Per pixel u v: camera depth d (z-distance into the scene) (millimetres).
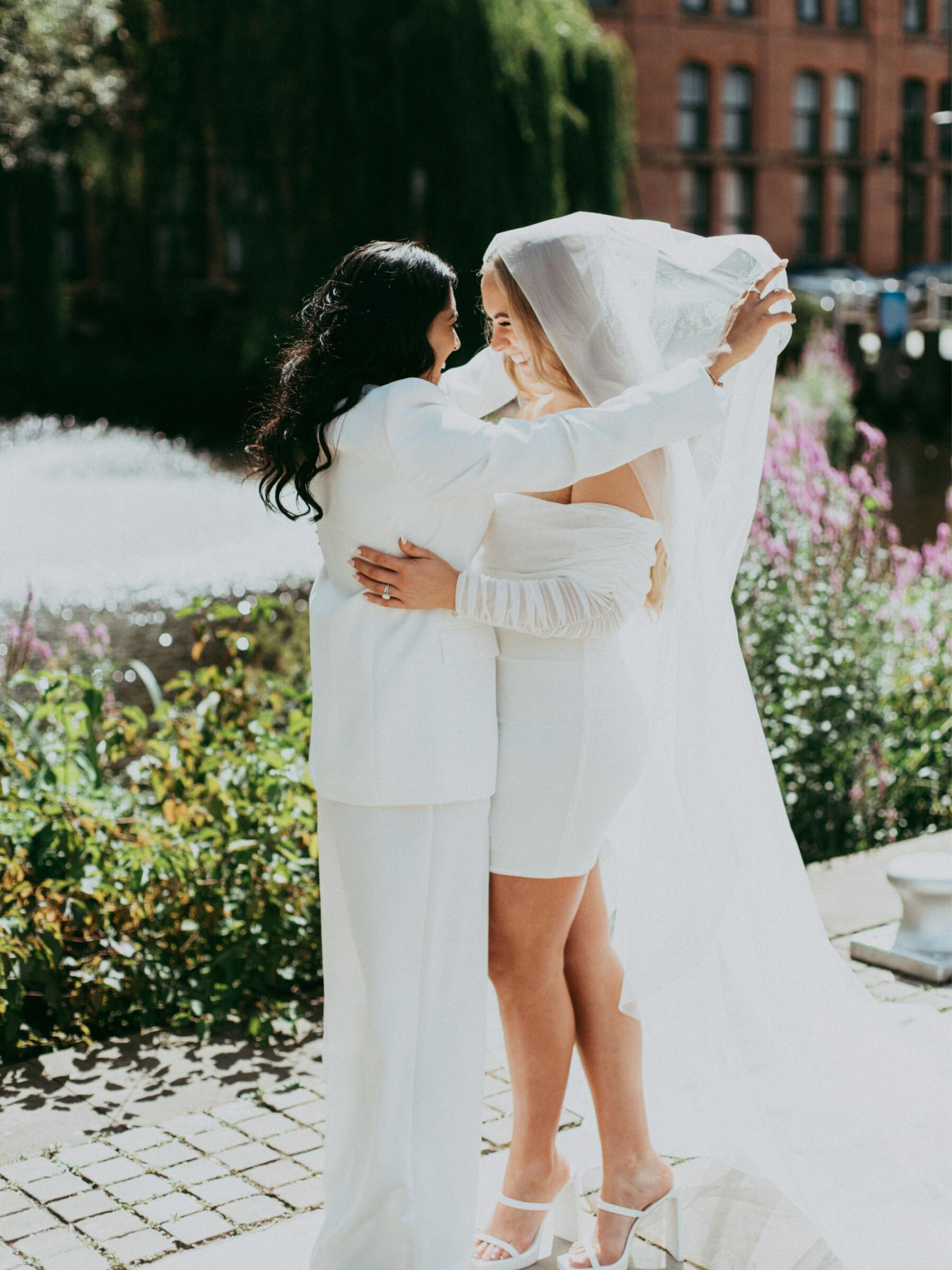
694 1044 2584
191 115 22359
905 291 31094
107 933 3641
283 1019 3500
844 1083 2557
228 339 28062
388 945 2209
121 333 27625
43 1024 3617
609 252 2332
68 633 6027
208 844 3826
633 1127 2447
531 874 2295
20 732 4363
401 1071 2213
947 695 5293
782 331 2424
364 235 21609
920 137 40406
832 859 4695
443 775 2189
